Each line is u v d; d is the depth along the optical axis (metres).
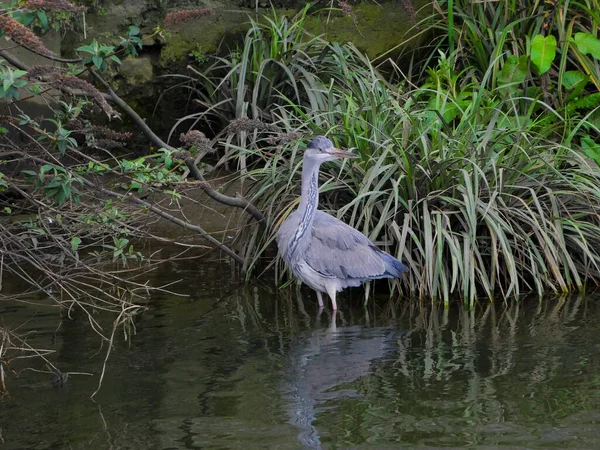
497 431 7.22
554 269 11.82
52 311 10.95
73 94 9.19
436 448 6.91
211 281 12.52
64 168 9.12
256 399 8.03
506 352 9.34
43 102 14.69
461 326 10.41
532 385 8.31
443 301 11.56
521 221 12.39
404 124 12.46
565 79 14.67
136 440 7.11
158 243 14.12
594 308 11.06
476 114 13.30
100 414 7.69
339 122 13.58
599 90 14.77
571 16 15.99
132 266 13.02
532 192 11.99
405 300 11.73
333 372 8.76
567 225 12.46
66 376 8.57
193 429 7.32
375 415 7.62
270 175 12.88
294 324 10.58
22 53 15.01
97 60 8.42
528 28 15.80
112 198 11.59
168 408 7.82
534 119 14.71
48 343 9.74
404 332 10.19
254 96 14.42
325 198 13.07
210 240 11.98
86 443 7.06
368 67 15.41
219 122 16.56
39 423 7.51
